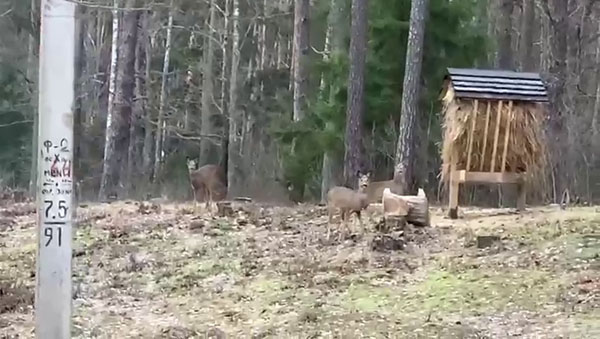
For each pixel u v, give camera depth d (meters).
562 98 17.47
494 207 18.30
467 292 9.42
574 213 13.65
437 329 8.03
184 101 34.75
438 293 9.51
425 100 21.38
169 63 35.97
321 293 9.82
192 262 11.81
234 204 17.39
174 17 34.47
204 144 30.77
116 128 22.08
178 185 27.75
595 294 8.90
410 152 18.64
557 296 8.96
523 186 14.48
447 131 14.24
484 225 12.98
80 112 30.84
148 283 10.87
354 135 19.67
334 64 22.59
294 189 22.95
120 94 22.08
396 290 9.81
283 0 34.84
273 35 36.69
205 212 15.66
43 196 4.63
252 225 14.33
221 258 11.94
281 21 34.53
